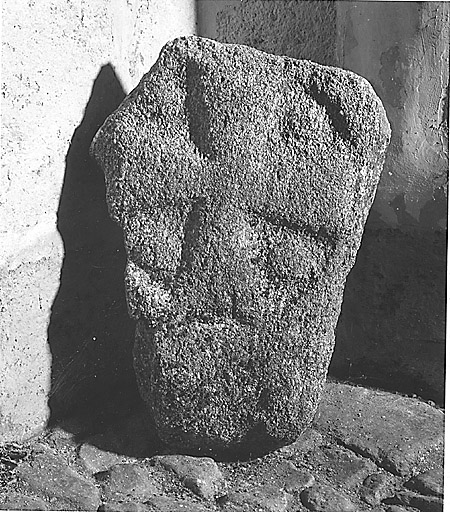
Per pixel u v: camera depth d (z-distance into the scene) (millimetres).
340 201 2336
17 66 2248
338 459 2422
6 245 2277
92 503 2205
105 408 2566
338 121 2357
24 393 2387
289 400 2357
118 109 2354
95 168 2523
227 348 2314
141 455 2385
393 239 2797
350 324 2910
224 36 3006
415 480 2350
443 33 2617
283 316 2330
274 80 2342
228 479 2328
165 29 2824
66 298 2479
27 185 2318
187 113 2324
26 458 2332
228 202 2301
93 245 2545
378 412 2615
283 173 2318
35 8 2275
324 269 2352
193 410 2330
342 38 2816
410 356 2830
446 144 2660
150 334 2324
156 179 2299
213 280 2299
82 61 2449
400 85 2688
